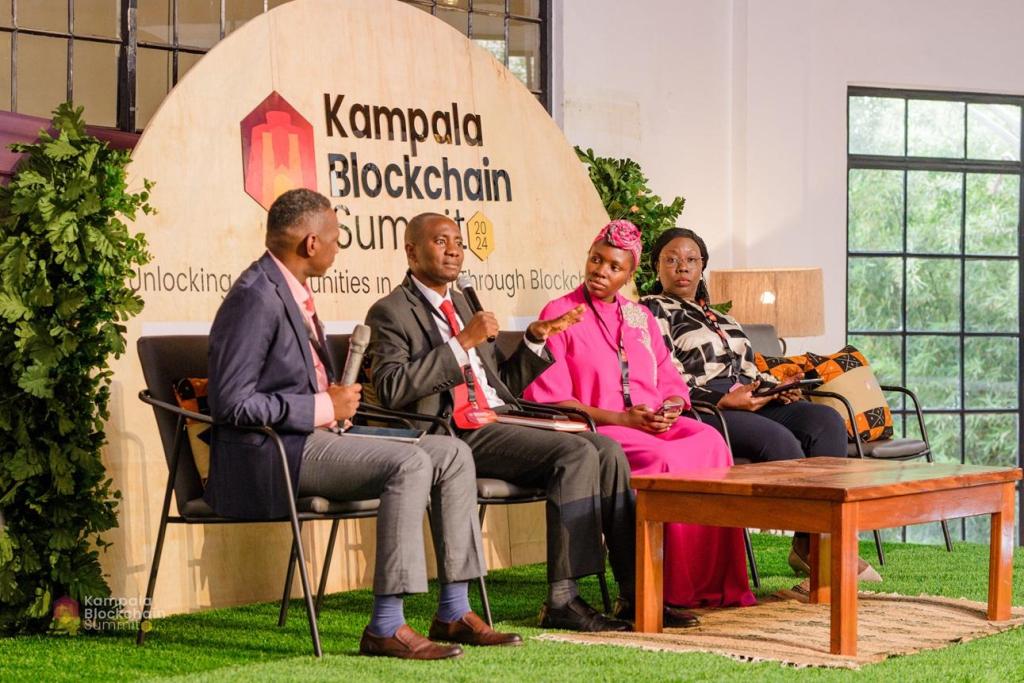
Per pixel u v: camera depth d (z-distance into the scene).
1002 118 12.75
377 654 5.30
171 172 6.88
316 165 7.46
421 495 5.33
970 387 12.65
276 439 5.25
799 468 6.23
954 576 7.89
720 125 11.37
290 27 7.43
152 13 10.68
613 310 7.14
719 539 6.61
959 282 12.62
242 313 5.37
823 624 6.12
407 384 5.98
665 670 5.03
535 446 6.09
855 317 12.30
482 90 8.33
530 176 8.52
